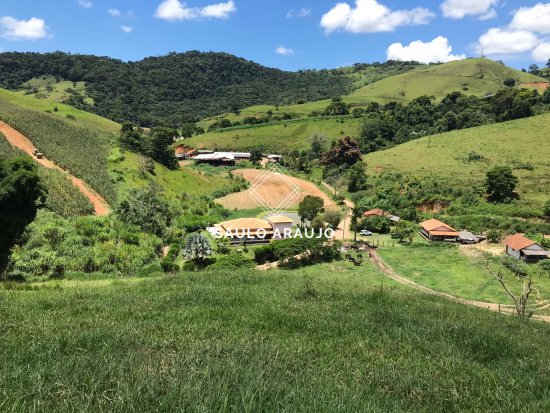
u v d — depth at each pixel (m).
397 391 5.72
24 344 6.84
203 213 64.19
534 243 43.28
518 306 24.22
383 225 61.06
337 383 5.64
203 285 18.69
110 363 5.34
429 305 15.75
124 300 13.59
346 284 21.00
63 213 43.75
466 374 6.75
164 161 82.69
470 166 81.56
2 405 4.05
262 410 4.18
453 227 60.03
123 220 46.31
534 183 70.06
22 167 27.22
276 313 11.30
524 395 5.82
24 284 21.06
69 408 4.09
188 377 4.84
